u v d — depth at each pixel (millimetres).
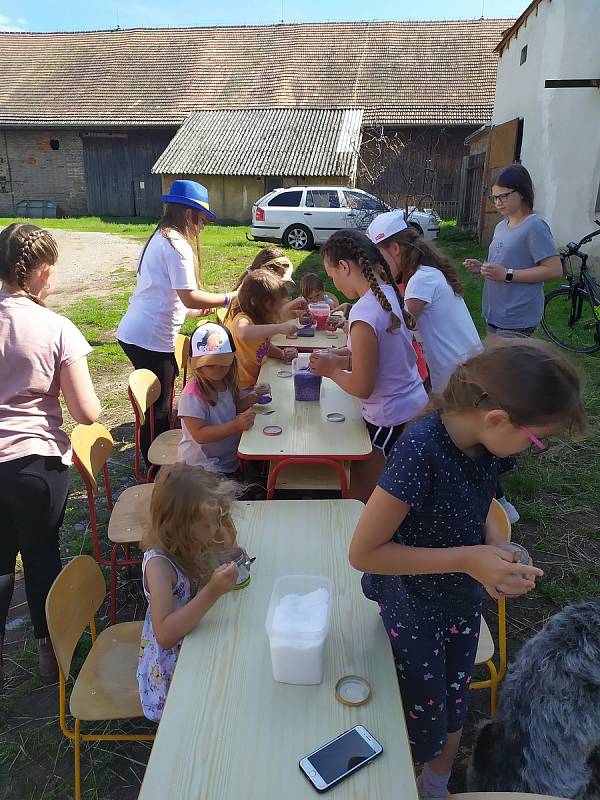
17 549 2438
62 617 1850
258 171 18062
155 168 18562
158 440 3609
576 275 8398
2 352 2186
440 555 1361
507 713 1519
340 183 18047
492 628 2791
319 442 2611
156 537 1816
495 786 1553
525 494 3820
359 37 23219
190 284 3504
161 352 3674
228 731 1322
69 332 2293
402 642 1535
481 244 13477
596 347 6426
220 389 2953
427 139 19844
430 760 1661
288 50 23125
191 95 22078
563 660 1385
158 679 1807
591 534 3447
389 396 2629
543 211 10008
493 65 21328
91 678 2004
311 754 1261
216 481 1879
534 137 10359
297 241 13672
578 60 8828
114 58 24047
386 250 2939
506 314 3887
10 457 2223
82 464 2648
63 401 5434
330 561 1906
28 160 22594
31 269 2217
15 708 2434
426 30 23094
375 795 1188
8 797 2096
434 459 1327
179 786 1208
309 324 4480
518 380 1204
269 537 2029
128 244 14789
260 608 1702
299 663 1414
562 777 1418
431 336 2873
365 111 20344
